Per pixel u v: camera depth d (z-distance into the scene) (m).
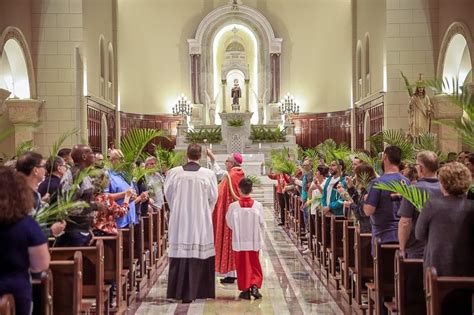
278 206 18.64
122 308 7.58
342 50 29.41
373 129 23.25
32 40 19.42
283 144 27.64
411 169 8.00
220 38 31.41
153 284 9.66
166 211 14.08
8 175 3.84
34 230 3.87
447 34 19.25
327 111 30.08
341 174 10.12
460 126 5.22
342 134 29.11
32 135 17.88
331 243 9.25
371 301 6.78
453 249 4.60
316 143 30.25
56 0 19.45
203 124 30.73
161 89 30.44
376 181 6.43
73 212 5.95
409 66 20.41
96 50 22.28
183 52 30.75
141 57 29.84
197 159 8.26
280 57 30.91
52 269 5.04
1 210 3.76
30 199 3.89
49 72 19.42
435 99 17.56
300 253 12.61
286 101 29.97
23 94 18.98
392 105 20.50
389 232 6.40
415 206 5.28
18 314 3.80
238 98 29.88
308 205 11.88
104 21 24.17
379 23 21.98
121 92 28.17
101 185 7.17
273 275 10.27
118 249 7.07
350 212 8.95
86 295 6.01
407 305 5.19
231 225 8.46
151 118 30.03
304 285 9.44
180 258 8.11
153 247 10.85
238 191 9.09
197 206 8.09
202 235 8.09
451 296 4.50
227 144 27.52
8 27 17.02
